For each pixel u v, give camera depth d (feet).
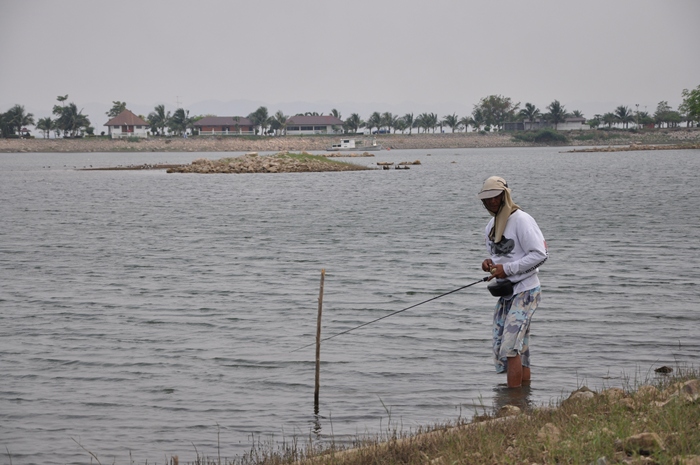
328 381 32.09
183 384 32.07
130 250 74.95
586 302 46.42
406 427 26.16
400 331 40.32
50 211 122.42
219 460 23.20
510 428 22.68
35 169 316.19
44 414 28.68
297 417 27.84
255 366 34.50
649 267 58.85
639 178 196.54
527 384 30.53
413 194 156.56
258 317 44.60
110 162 422.00
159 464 23.88
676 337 37.88
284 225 97.55
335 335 39.68
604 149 552.41
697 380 24.85
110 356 36.45
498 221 28.22
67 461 24.36
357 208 122.72
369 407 28.68
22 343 38.96
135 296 51.29
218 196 155.43
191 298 50.42
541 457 19.48
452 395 29.71
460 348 36.76
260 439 25.73
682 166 268.00
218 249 74.90
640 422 21.30
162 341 39.27
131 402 29.89
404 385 31.19
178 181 216.74
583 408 23.81
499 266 28.12
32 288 54.49
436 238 81.25
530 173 241.14
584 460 18.65
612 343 36.91
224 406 29.25
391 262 64.80
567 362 33.76
